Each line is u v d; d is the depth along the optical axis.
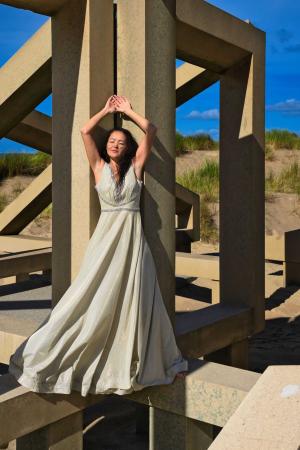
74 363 3.73
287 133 22.41
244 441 2.66
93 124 3.88
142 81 4.08
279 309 8.60
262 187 5.70
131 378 3.75
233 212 5.70
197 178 17.59
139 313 3.75
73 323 3.74
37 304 5.80
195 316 5.31
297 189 16.73
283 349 6.88
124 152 3.85
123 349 3.78
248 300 5.66
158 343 3.86
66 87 4.20
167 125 4.28
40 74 4.95
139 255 3.79
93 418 5.25
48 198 10.16
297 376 3.08
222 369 4.01
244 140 5.57
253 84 5.51
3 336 4.67
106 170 3.83
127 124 4.11
